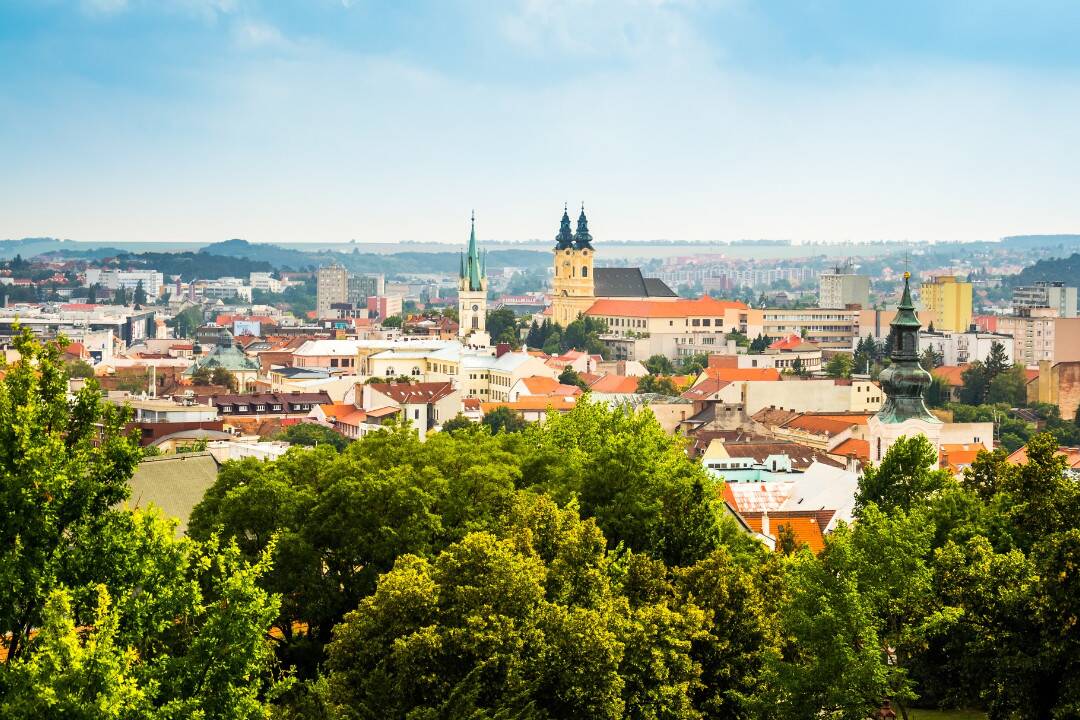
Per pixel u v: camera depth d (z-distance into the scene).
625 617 113.06
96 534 90.06
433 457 156.12
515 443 181.88
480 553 109.00
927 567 128.00
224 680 87.44
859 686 109.88
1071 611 110.31
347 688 105.31
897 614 120.62
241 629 88.62
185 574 98.12
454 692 100.88
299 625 151.00
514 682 101.31
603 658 103.94
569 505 125.62
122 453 92.69
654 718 108.38
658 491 145.00
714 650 116.75
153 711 82.25
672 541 139.88
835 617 110.81
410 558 115.44
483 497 142.62
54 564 88.06
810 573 115.88
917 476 168.62
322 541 138.12
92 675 79.38
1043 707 110.88
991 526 146.25
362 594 134.12
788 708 110.81
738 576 120.50
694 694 115.88
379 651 105.94
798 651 118.75
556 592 113.81
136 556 89.94
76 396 97.06
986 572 118.50
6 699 78.81
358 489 137.62
